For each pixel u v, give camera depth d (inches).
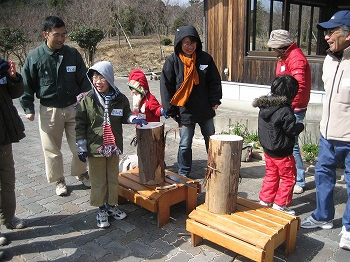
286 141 133.1
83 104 130.5
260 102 134.0
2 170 125.9
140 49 855.7
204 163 205.8
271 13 316.2
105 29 872.3
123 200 156.5
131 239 129.8
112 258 118.5
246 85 316.8
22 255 120.6
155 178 144.3
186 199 145.7
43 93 155.7
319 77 279.7
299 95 149.1
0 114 120.0
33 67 153.1
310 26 358.9
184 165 174.2
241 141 118.3
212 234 115.1
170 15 932.0
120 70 702.5
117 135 133.9
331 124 122.3
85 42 705.6
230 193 119.8
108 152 127.6
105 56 810.2
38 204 158.1
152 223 141.1
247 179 181.9
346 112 118.9
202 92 162.6
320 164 129.6
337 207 151.7
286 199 140.5
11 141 123.5
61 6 890.7
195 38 153.0
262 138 137.6
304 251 121.8
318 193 131.9
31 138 266.4
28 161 214.5
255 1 306.7
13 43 671.8
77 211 151.6
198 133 258.8
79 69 161.5
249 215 120.2
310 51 362.6
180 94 158.9
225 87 332.5
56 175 164.4
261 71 307.1
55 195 167.2
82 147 130.1
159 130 140.9
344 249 122.6
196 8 866.8
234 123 243.6
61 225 140.1
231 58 325.7
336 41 116.0
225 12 321.1
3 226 139.3
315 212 134.8
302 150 209.6
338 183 174.2
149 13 922.1
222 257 118.3
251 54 312.3
